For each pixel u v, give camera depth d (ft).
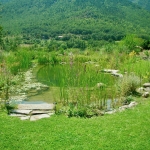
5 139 22.39
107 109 31.42
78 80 34.47
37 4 479.00
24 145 21.44
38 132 23.75
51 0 488.44
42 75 54.90
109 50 83.76
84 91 33.30
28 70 61.26
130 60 59.72
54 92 40.11
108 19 374.43
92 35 299.99
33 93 39.78
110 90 38.91
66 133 23.41
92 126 24.91
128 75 41.55
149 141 22.09
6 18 422.00
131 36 89.66
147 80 43.21
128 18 394.73
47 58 73.26
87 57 70.85
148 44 90.79
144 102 32.65
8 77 39.58
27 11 461.78
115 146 21.26
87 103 31.65
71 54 37.17
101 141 21.99
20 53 69.87
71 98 33.47
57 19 409.90
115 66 58.59
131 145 21.43
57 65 68.90
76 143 21.72
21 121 26.32
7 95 34.09
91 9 415.85
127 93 36.86
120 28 330.34
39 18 432.25
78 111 28.68
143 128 24.38
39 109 30.25
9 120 26.50
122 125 25.07
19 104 32.07
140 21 383.65
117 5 438.81
